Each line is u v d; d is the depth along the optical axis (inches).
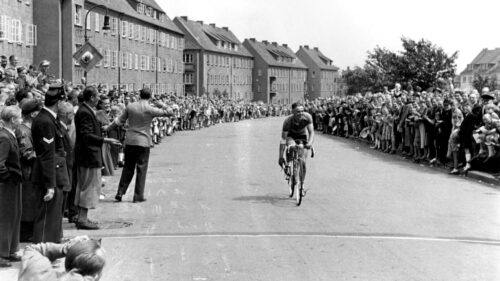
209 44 4539.9
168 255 336.8
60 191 343.0
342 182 647.8
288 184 590.6
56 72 1765.5
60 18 1774.1
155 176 692.1
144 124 524.4
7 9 1514.5
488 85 3499.0
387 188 604.4
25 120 363.3
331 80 7052.2
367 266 315.6
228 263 320.5
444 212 472.4
